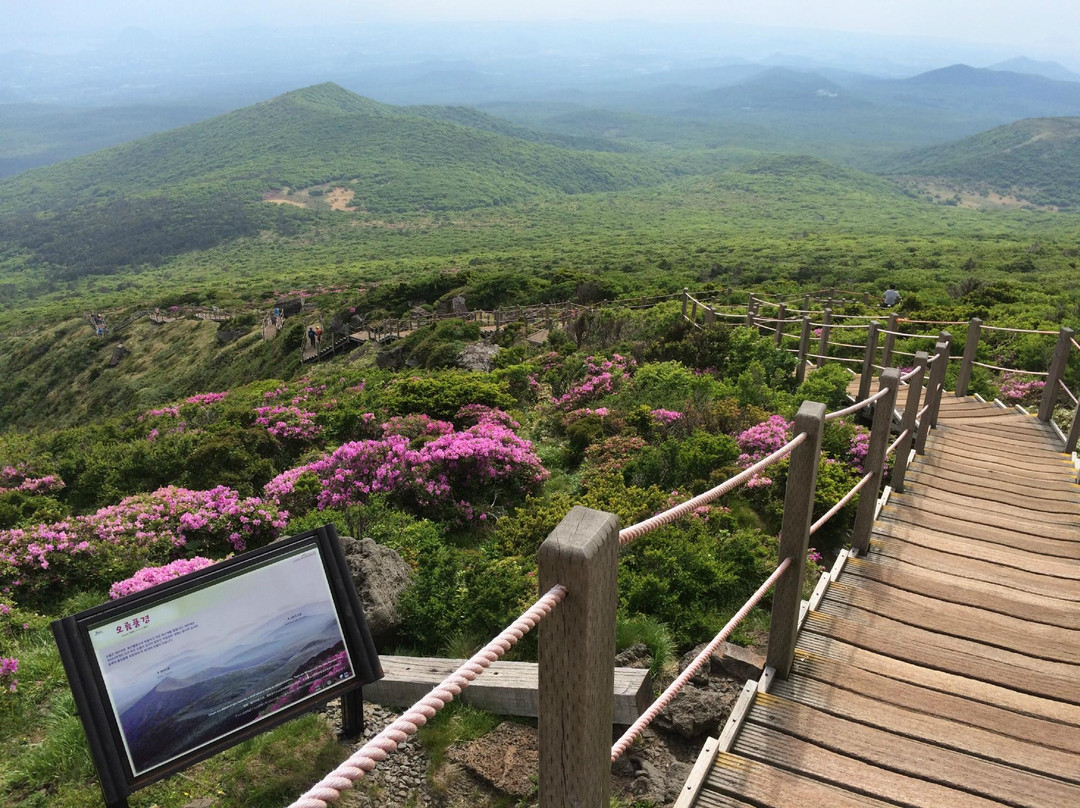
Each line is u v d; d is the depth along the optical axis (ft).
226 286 334.65
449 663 13.04
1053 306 65.21
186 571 18.34
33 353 204.54
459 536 24.14
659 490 23.15
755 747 9.29
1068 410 29.55
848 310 69.46
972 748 9.40
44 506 29.22
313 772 11.05
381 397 39.47
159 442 33.94
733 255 285.02
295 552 11.21
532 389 44.65
